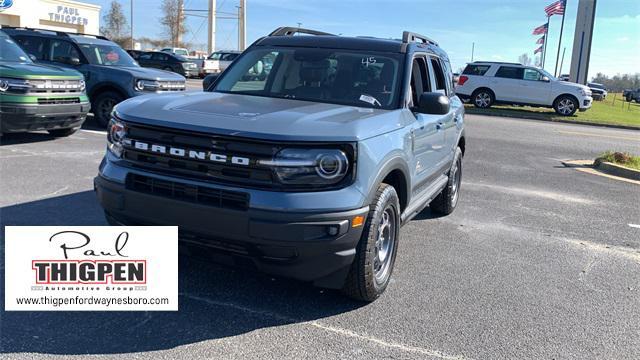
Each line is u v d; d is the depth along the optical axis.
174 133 3.61
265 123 3.58
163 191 3.63
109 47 12.79
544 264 5.38
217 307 3.96
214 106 4.02
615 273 5.25
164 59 33.19
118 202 3.76
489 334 3.84
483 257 5.46
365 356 3.44
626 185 9.68
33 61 10.33
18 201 6.12
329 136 3.51
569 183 9.59
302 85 4.93
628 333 4.00
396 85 4.77
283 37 5.52
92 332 3.52
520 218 7.05
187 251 3.78
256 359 3.33
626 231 6.73
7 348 3.27
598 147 14.72
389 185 4.10
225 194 3.46
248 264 3.63
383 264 4.26
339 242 3.51
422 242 5.82
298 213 3.39
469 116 21.94
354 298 4.07
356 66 4.96
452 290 4.57
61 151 9.04
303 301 4.14
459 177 7.30
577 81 34.69
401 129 4.29
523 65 24.77
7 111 8.70
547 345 3.75
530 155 12.63
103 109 11.95
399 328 3.83
